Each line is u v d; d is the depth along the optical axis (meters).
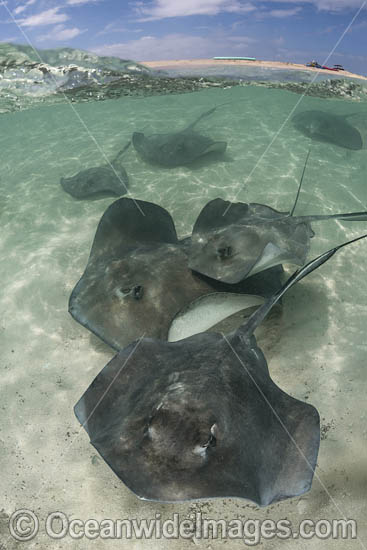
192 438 2.34
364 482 3.15
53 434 3.60
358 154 9.21
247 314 4.55
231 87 13.59
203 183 7.61
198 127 10.64
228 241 4.70
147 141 8.80
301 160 8.73
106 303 4.12
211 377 2.78
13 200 7.28
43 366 4.27
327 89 13.60
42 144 9.88
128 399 2.78
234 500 3.10
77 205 7.02
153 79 13.87
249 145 9.44
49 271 5.50
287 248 4.75
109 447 2.40
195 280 4.40
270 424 2.66
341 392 3.92
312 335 4.55
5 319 4.85
